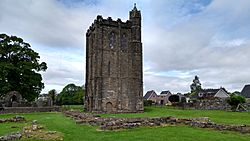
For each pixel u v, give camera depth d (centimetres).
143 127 2475
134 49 6856
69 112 4869
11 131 2317
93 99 6481
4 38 6800
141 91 6688
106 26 6719
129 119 2798
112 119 2889
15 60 6862
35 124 2753
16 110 5634
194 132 2144
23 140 1772
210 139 1820
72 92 12731
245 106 5525
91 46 7138
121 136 1977
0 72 6166
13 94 6481
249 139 1820
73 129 2441
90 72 7075
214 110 5762
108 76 6562
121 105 6569
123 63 6769
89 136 2005
